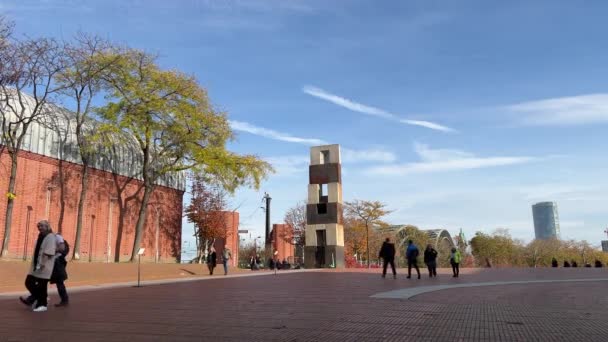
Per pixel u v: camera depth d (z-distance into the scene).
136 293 16.00
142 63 35.00
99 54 32.66
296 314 9.87
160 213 45.19
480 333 7.48
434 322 8.62
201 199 49.41
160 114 35.84
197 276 29.16
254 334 7.49
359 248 69.81
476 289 16.58
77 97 32.09
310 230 44.53
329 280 21.86
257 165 39.66
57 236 12.12
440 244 93.88
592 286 18.80
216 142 39.19
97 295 15.32
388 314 9.73
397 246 78.44
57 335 7.50
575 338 7.09
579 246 119.31
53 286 19.56
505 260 106.00
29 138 32.56
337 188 44.72
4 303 13.09
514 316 9.47
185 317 9.52
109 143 34.59
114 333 7.65
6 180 30.84
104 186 38.72
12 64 26.55
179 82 35.72
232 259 58.69
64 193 34.97
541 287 18.02
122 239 40.03
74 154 35.94
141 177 42.62
